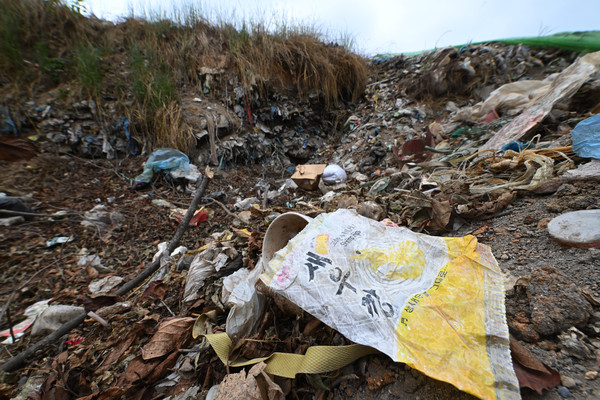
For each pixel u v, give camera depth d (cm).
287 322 148
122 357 149
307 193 416
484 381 90
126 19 580
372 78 668
